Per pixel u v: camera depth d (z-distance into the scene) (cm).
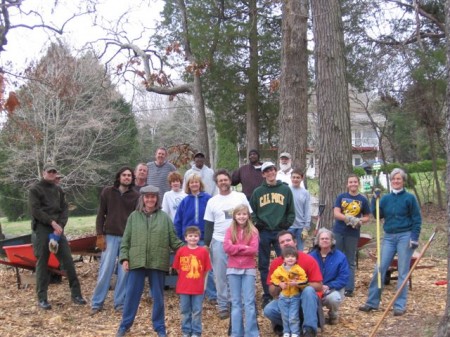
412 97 1956
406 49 1800
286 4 1321
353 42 1905
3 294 960
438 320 727
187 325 698
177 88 1975
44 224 845
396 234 791
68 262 867
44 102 2247
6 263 966
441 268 1162
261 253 806
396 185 793
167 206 908
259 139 2238
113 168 2945
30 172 2584
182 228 835
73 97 1931
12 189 3005
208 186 1010
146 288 953
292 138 1349
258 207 805
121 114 2755
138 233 692
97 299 828
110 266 828
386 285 966
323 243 729
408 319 754
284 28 1347
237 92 2039
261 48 1986
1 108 588
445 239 1521
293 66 1344
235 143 2320
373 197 889
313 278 672
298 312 670
